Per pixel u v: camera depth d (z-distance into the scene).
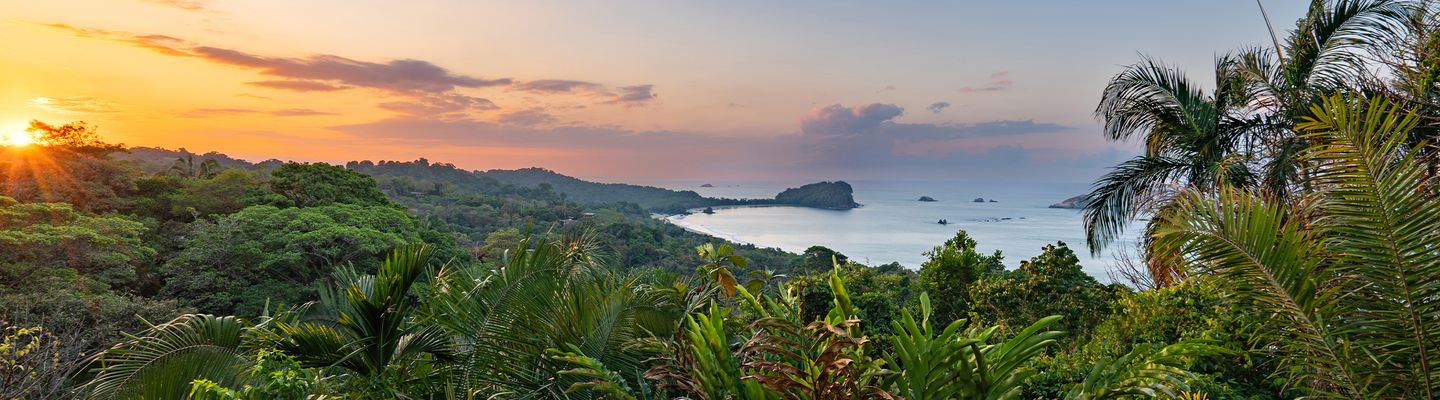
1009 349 1.98
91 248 19.33
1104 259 7.91
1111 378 1.93
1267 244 2.61
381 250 28.00
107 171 32.31
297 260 24.64
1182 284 4.77
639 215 198.00
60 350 6.03
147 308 13.16
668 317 3.99
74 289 14.63
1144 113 8.29
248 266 24.16
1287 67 6.92
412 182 127.12
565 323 3.41
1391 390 2.49
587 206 181.62
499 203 122.88
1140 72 8.31
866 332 5.92
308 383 3.12
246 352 3.37
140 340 3.12
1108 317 5.46
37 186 27.91
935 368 1.96
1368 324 2.46
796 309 2.66
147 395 2.97
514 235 40.97
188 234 27.34
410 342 3.49
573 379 3.26
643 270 4.85
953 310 7.32
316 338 3.40
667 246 87.50
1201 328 4.32
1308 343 2.69
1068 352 5.03
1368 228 2.44
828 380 1.98
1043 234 109.94
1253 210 2.67
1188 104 7.93
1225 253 2.73
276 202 34.09
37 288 14.62
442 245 31.97
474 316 3.48
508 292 3.55
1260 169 6.66
